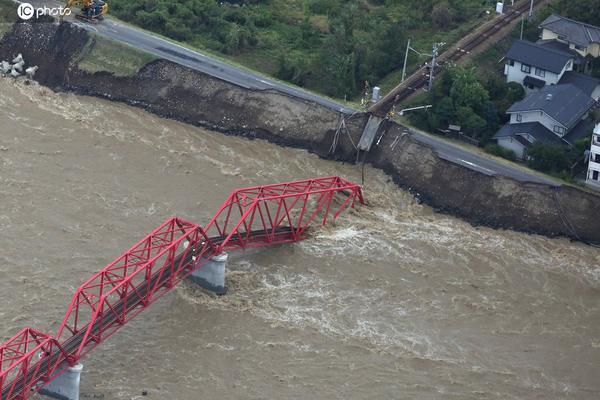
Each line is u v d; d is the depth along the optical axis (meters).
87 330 184.75
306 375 192.00
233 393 186.75
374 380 192.12
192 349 196.00
